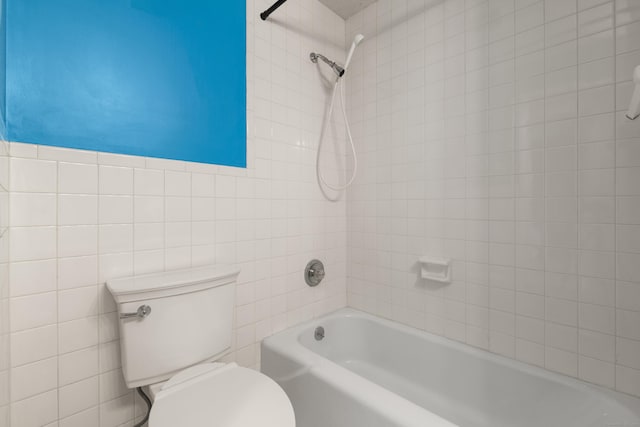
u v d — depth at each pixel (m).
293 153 1.61
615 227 1.02
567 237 1.12
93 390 0.96
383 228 1.73
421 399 1.44
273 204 1.51
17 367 0.83
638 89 0.76
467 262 1.39
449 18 1.44
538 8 1.17
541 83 1.17
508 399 1.22
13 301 0.83
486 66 1.32
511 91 1.25
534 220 1.19
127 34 1.04
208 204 1.26
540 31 1.17
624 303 1.01
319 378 1.12
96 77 0.97
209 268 1.21
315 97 1.72
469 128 1.37
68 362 0.91
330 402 1.08
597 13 1.05
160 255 1.12
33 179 0.86
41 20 0.87
